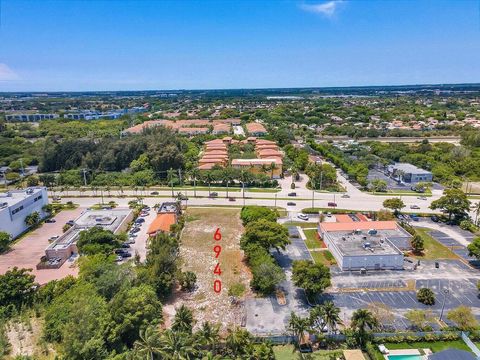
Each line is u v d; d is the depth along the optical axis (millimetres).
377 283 73812
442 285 72938
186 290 72312
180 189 141500
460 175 152500
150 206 122062
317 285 64875
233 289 71750
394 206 107062
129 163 171000
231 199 127688
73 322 52562
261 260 73188
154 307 58719
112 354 50531
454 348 53594
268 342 54156
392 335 57531
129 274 68062
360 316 56219
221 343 55156
